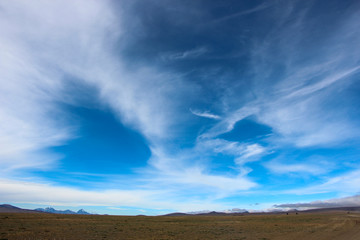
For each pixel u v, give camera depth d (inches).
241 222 2588.6
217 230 1615.4
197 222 2613.2
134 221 2491.4
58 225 1681.8
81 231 1369.3
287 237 1155.3
